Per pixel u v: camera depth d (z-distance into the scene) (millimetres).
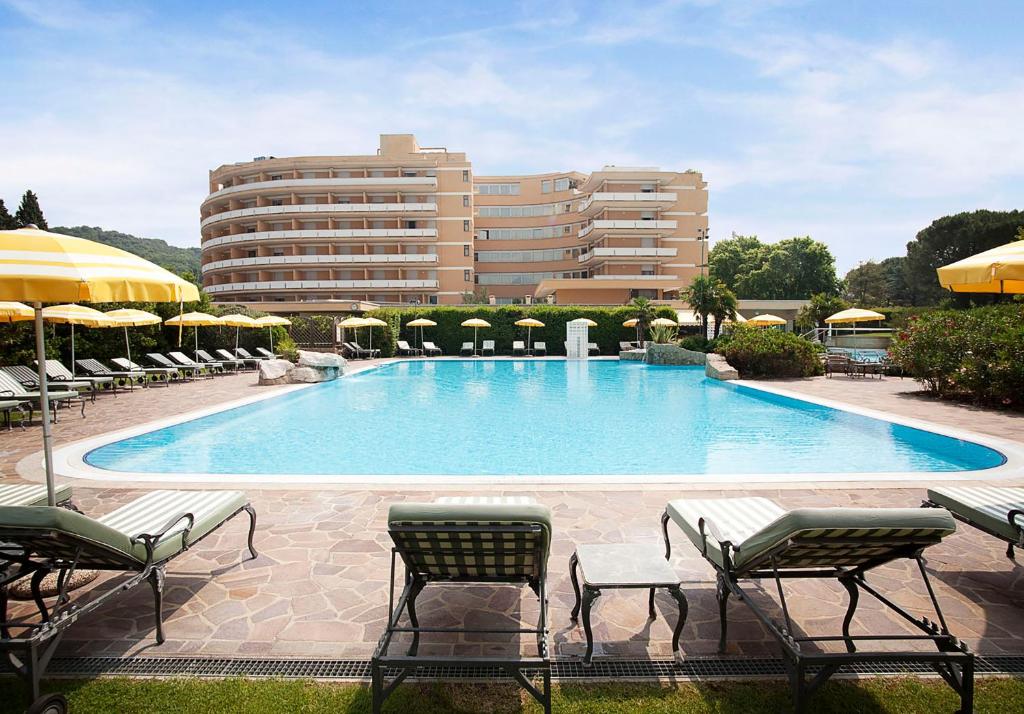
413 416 12781
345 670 2799
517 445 9648
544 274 64688
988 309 14141
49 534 2557
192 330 25000
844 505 5418
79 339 18344
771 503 3885
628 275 54969
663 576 2863
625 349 34969
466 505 2570
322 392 17500
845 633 3053
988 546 4320
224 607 3428
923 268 54656
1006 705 2496
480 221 64938
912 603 3422
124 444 9234
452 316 36688
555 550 4289
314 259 53688
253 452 9148
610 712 2475
